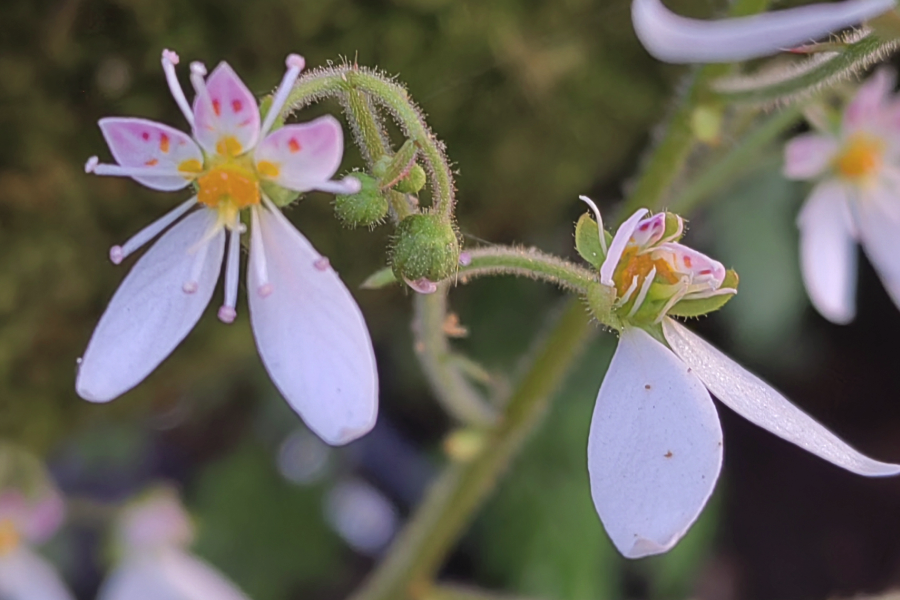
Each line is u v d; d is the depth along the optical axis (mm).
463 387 128
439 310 118
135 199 138
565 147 153
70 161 135
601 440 108
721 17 122
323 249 146
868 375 225
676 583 203
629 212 126
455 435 130
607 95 149
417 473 220
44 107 132
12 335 141
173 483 215
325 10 134
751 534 230
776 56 147
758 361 218
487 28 139
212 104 108
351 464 219
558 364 128
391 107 107
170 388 168
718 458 106
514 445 132
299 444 212
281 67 136
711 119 121
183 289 109
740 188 183
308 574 200
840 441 107
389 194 109
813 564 225
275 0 132
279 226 109
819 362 224
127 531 155
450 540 136
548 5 141
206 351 156
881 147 132
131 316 108
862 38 112
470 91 143
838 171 133
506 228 169
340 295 107
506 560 187
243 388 219
